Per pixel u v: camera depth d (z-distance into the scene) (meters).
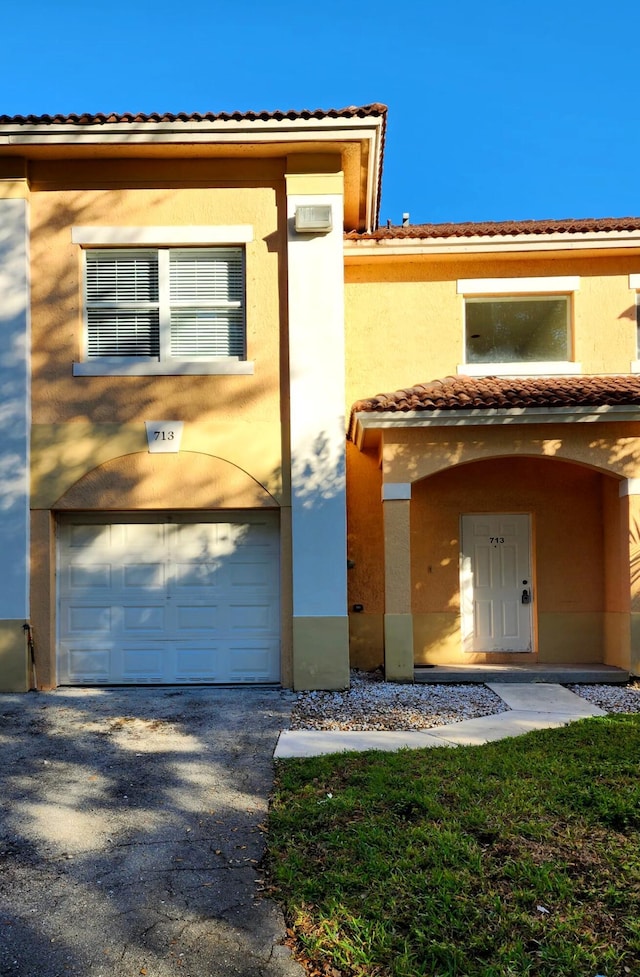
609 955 3.46
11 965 3.58
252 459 9.66
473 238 11.56
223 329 9.95
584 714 8.17
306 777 5.95
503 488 11.71
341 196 9.80
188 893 4.25
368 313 12.08
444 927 3.71
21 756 6.73
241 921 3.95
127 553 9.83
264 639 9.77
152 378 9.73
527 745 6.67
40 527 9.55
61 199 9.84
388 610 10.05
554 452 10.02
